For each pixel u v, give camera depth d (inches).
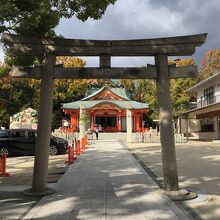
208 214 296.8
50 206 320.5
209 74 2337.6
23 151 836.6
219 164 628.4
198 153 853.8
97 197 355.3
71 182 442.0
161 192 367.6
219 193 378.3
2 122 1569.9
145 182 439.8
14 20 383.2
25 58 410.6
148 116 2395.4
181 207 320.2
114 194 368.8
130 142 1387.8
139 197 354.3
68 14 417.1
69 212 299.6
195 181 453.7
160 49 380.8
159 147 1075.9
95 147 1070.4
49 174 532.1
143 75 384.5
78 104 2038.6
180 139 1307.8
